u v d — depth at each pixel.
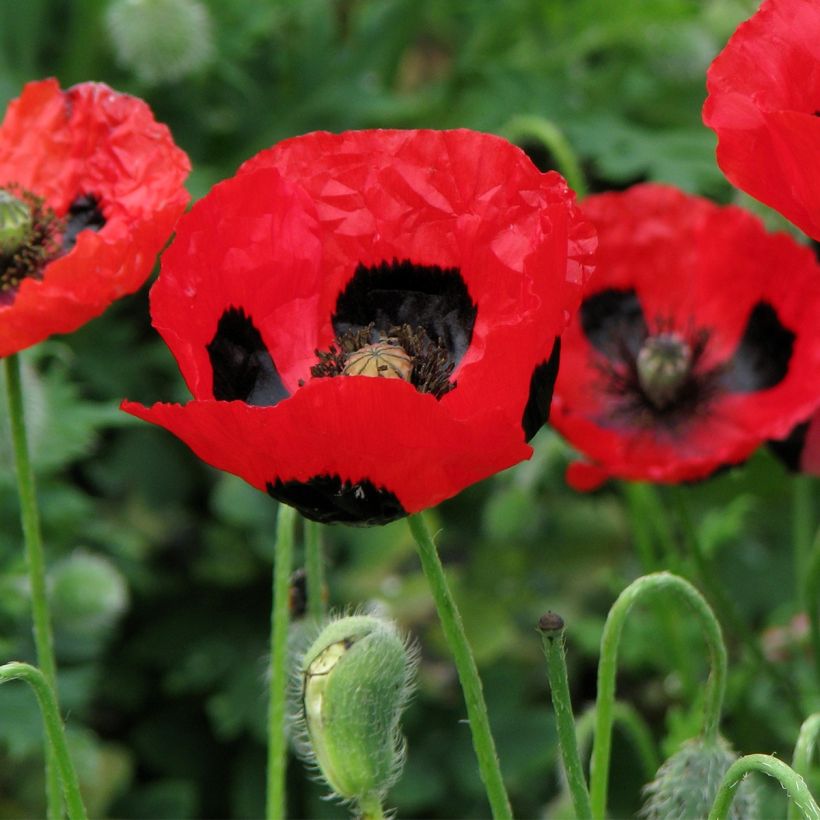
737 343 0.67
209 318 0.53
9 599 0.78
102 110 0.61
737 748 0.73
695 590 0.54
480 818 0.93
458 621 0.52
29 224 0.61
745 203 0.70
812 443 0.65
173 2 0.93
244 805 0.95
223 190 0.53
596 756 0.54
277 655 0.58
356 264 0.55
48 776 0.58
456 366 0.54
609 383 0.68
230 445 0.50
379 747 0.52
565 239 0.51
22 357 0.75
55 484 0.85
